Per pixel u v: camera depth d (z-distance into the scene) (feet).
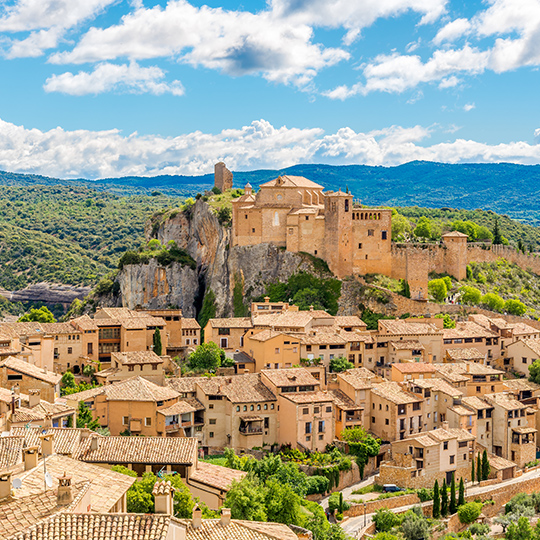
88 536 175.11
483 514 498.69
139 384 499.51
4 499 197.57
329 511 459.32
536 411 618.85
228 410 517.96
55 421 405.39
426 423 575.79
